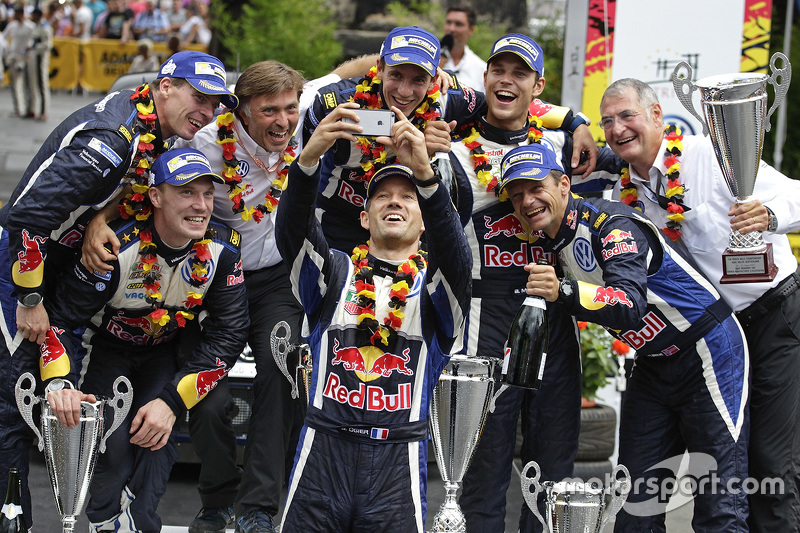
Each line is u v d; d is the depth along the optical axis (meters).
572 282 4.34
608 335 6.36
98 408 4.15
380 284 4.02
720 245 4.91
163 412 4.48
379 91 4.77
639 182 5.14
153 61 15.79
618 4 7.23
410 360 3.94
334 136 3.76
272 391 4.78
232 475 4.87
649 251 4.66
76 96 19.22
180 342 4.81
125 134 4.27
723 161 4.61
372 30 13.00
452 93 4.97
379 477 3.87
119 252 4.39
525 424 4.95
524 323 4.29
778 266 4.96
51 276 4.55
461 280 3.89
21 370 4.39
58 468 4.13
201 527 4.91
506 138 4.92
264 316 4.91
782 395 4.91
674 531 5.84
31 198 4.16
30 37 16.56
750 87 4.50
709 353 4.73
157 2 20.52
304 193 3.82
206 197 4.39
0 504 4.36
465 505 4.88
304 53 11.10
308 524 3.87
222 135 4.71
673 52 7.25
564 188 4.65
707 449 4.75
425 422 3.95
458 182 4.88
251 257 4.92
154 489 4.61
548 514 4.30
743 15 7.20
